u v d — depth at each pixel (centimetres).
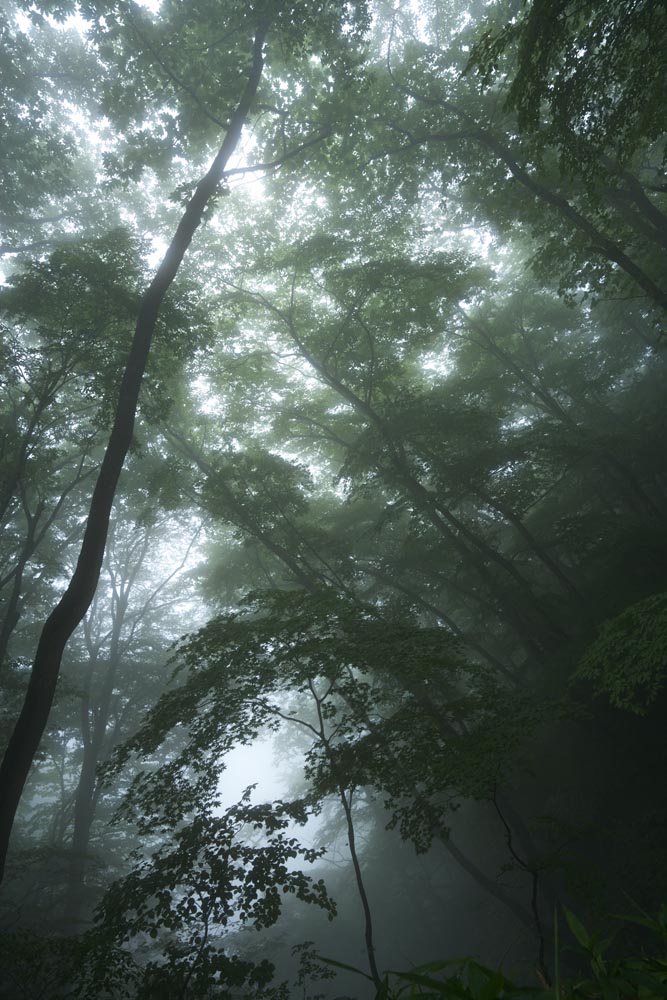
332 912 657
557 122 992
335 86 1608
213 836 722
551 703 807
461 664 814
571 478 2184
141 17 1395
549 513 2056
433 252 1903
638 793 1453
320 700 802
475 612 2008
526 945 1587
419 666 763
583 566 1839
